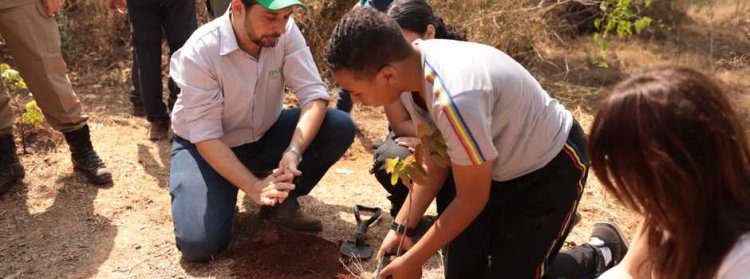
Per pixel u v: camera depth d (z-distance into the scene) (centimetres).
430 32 270
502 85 197
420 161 219
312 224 308
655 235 156
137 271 280
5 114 331
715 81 137
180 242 279
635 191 138
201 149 281
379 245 305
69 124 335
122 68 517
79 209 325
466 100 182
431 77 186
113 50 541
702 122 129
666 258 151
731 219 137
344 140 308
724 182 135
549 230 227
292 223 306
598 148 139
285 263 281
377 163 302
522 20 567
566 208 224
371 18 184
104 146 388
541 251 231
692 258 141
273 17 268
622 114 134
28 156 370
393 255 262
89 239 302
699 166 132
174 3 381
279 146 317
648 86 134
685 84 132
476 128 183
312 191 355
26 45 313
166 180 357
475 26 550
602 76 596
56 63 323
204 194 285
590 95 547
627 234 327
